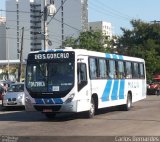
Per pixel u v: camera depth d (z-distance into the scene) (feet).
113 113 83.87
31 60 71.31
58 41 223.30
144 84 105.09
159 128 58.03
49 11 122.11
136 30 251.39
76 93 68.74
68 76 68.95
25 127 61.05
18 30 286.66
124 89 90.48
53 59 70.13
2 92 132.05
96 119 71.56
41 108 69.62
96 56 77.41
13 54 338.95
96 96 76.64
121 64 90.07
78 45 184.96
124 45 249.75
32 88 70.18
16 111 95.76
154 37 250.37
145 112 85.30
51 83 69.21
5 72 382.42
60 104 68.33
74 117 75.51
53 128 59.47
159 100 132.46
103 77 79.77
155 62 222.28
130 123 64.59
